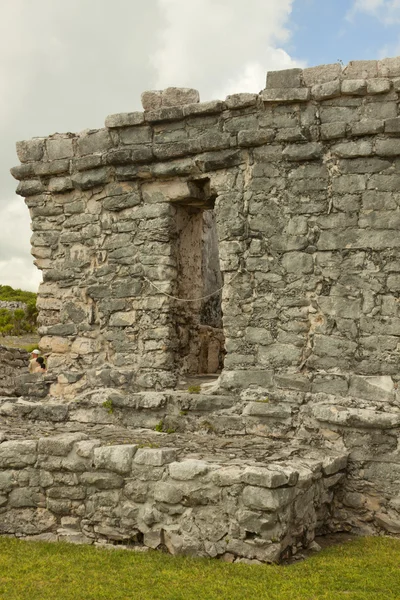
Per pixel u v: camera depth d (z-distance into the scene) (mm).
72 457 6781
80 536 6680
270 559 5891
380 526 7387
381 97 7801
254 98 8195
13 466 6945
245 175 8383
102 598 5191
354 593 5359
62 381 9312
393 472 7402
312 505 6699
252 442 7676
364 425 7484
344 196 7953
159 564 5922
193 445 7379
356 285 7875
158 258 8898
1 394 10922
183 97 8703
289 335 8117
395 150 7711
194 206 9383
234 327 8375
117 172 8984
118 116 8891
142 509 6449
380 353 7734
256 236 8305
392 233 7750
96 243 9273
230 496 6047
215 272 13031
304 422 7820
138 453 6523
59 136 9508
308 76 8055
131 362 8977
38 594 5262
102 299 9195
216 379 9250
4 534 6922
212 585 5418
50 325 9508
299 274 8109
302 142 8109
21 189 9656
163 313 8852
